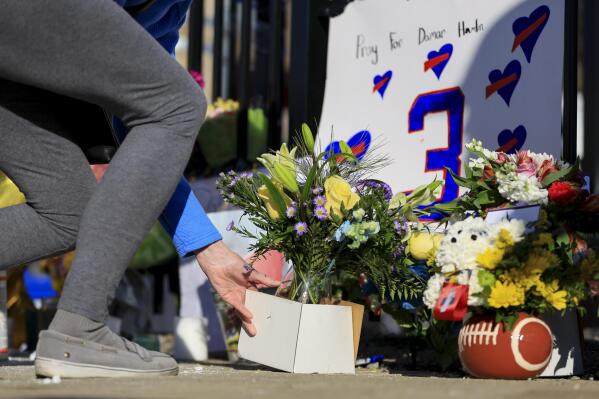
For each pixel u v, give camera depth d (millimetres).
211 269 2146
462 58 2803
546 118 2555
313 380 1693
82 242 1757
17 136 1861
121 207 1751
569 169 2162
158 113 1791
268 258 2750
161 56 1773
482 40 2752
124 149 1794
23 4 1623
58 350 1717
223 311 3100
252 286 2234
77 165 1923
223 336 3309
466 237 2041
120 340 1805
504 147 2645
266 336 2207
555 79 2543
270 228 2316
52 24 1653
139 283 4098
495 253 1989
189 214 2084
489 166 2252
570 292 2025
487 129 2699
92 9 1677
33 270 4105
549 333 2021
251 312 2240
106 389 1406
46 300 4031
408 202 2309
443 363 2391
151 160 1771
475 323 2057
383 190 2293
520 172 2186
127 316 4066
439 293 2070
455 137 2775
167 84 1780
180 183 2086
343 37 3189
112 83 1729
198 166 3793
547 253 1976
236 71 4543
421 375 2287
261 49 4578
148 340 3578
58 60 1684
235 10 4539
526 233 2020
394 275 2363
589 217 2100
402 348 2941
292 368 2105
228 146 3715
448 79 2832
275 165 2234
